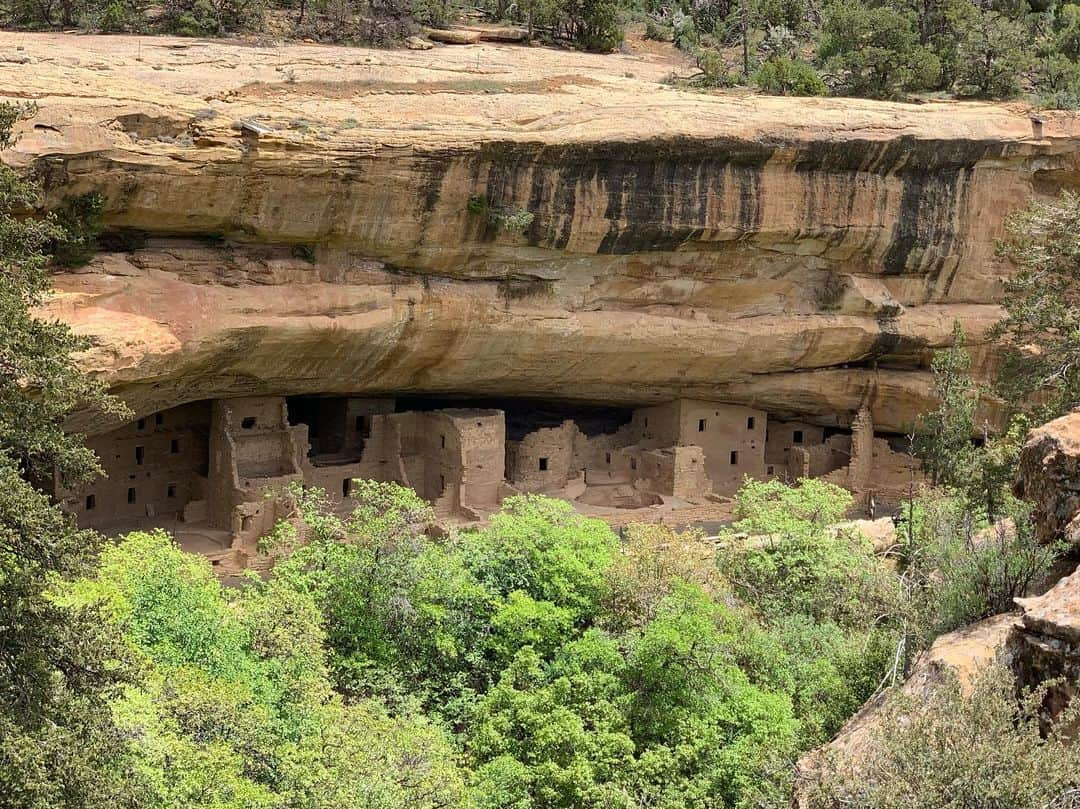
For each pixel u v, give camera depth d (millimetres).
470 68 36750
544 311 34875
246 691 19766
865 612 27203
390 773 19141
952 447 35219
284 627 23172
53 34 34938
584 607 26719
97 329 26781
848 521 35188
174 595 22062
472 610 26625
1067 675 13406
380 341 32844
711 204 33969
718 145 33062
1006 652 14195
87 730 16484
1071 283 32438
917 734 12805
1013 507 21875
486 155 30781
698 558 28391
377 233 31094
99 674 17016
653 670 23578
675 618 24109
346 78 32969
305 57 34938
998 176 37000
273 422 35375
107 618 18391
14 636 16234
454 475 37000
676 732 22828
